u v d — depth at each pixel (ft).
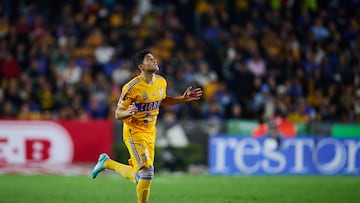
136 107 87.35
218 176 153.79
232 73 205.05
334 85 204.95
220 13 223.10
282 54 216.13
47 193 118.21
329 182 141.49
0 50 201.05
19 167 159.84
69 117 179.01
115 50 206.69
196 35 225.97
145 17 219.00
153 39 213.05
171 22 218.18
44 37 206.69
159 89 88.84
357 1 234.58
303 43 222.48
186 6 229.45
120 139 163.43
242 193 119.96
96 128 163.32
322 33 225.56
